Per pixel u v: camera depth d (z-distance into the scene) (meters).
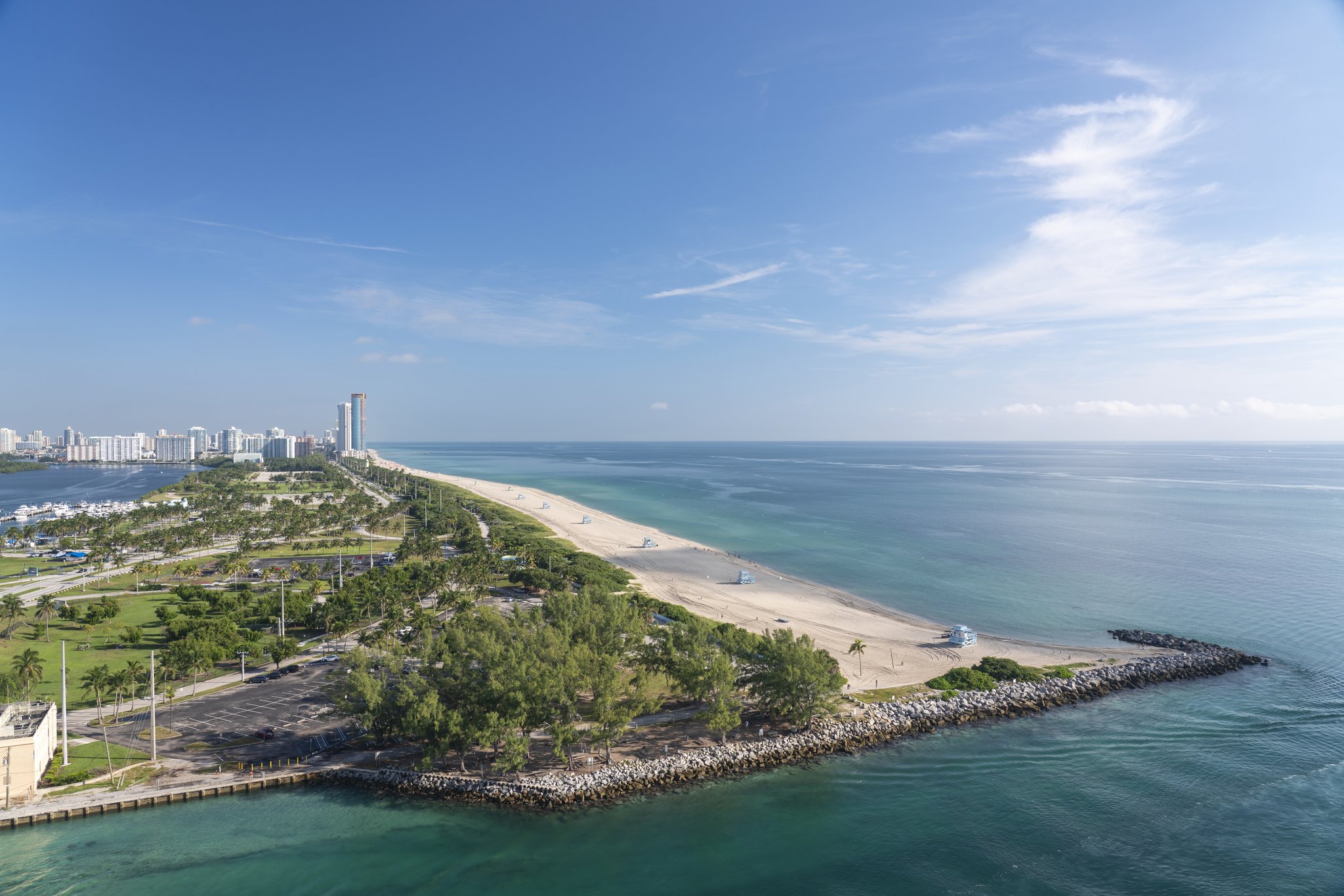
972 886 76.50
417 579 192.00
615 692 97.62
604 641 117.62
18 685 108.88
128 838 83.00
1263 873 77.75
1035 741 109.12
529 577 199.25
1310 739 108.75
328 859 79.75
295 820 87.25
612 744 103.75
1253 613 176.00
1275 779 97.25
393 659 106.44
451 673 103.69
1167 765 101.25
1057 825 87.19
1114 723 115.06
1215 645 148.75
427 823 86.94
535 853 81.50
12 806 86.50
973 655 144.88
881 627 165.50
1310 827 85.94
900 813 89.94
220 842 82.69
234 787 92.81
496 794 91.62
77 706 116.00
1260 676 134.62
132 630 149.50
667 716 113.88
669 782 96.31
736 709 108.50
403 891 74.69
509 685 94.19
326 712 114.44
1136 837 84.75
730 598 194.38
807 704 106.56
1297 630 162.62
